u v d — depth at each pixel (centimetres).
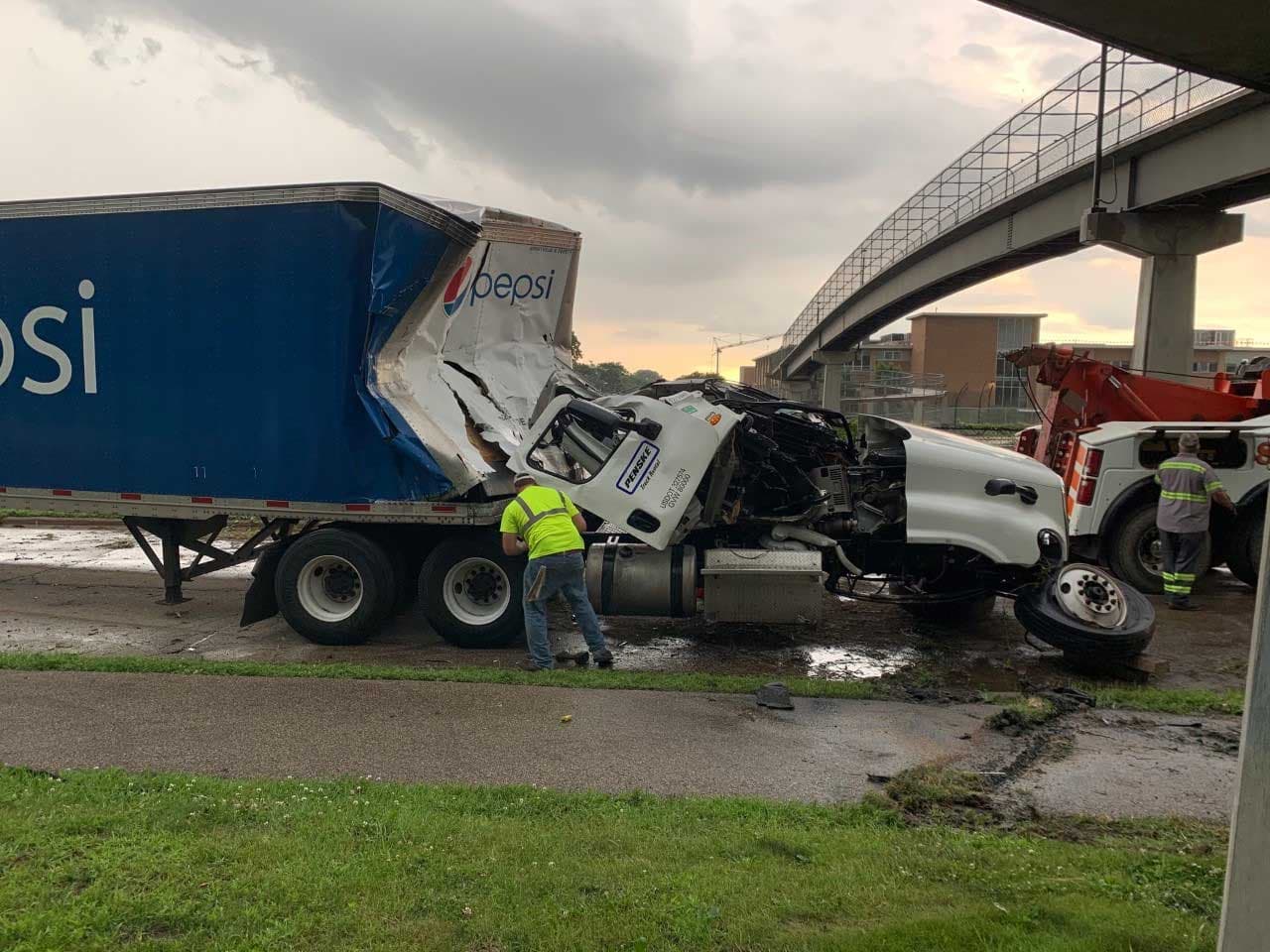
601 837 382
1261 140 2227
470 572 820
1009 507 775
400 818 396
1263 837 225
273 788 437
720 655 812
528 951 285
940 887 337
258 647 820
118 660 672
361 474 798
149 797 417
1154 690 654
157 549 1270
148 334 829
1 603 970
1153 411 1114
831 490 822
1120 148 2612
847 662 790
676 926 297
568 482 795
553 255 938
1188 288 2739
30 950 277
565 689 636
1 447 878
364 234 764
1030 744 542
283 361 798
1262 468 1012
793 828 407
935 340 10050
